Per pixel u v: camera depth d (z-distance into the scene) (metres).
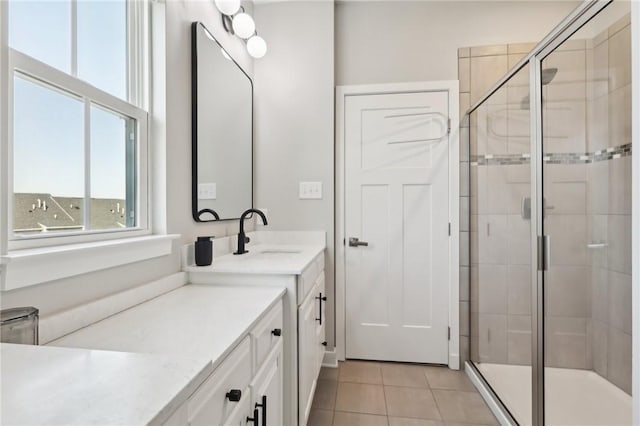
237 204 2.03
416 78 2.37
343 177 2.42
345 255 2.43
